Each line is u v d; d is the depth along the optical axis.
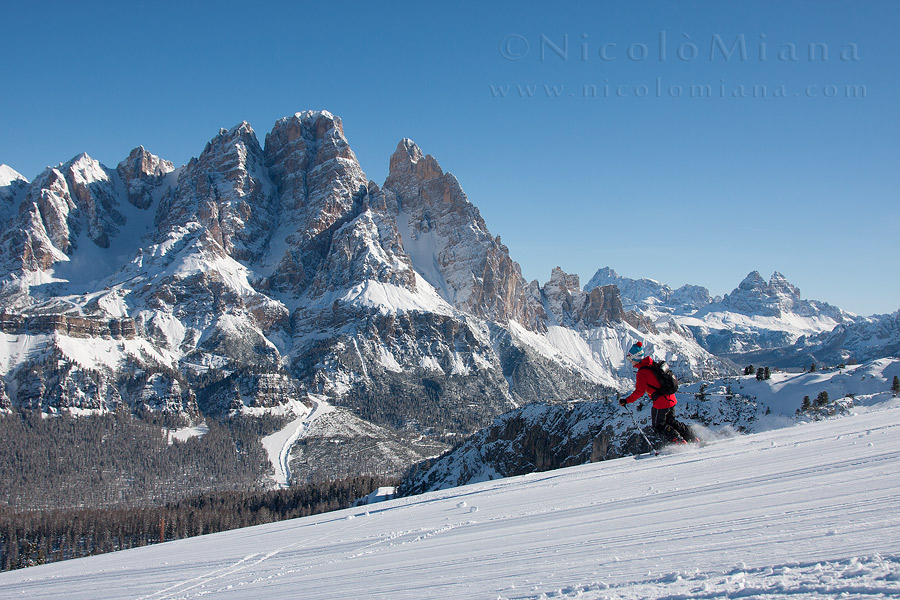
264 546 21.45
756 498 12.32
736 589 6.80
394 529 19.69
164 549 27.52
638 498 15.64
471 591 9.11
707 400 108.69
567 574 8.99
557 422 129.25
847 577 6.48
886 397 72.12
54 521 147.12
